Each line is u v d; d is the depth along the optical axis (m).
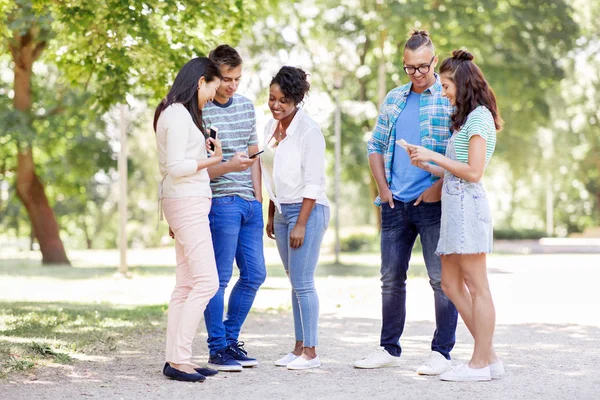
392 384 6.04
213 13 11.99
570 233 65.25
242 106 6.84
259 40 30.33
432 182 6.66
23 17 18.56
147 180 55.03
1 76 27.38
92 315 10.08
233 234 6.67
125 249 19.42
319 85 32.62
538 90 28.00
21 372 6.26
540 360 7.09
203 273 6.20
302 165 6.70
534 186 62.50
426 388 5.88
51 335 8.12
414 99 6.78
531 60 27.50
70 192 29.41
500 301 12.48
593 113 45.00
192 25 12.25
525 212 66.56
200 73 6.20
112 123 27.00
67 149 27.11
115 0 11.16
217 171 6.45
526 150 35.81
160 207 6.33
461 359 7.14
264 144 7.00
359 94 34.22
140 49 12.20
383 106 6.94
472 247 6.07
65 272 21.50
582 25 40.00
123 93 12.52
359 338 8.59
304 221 6.63
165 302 12.97
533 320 10.02
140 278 18.89
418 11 23.50
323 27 31.05
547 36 27.70
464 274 6.23
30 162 26.14
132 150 52.69
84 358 7.05
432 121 6.64
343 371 6.61
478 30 25.19
